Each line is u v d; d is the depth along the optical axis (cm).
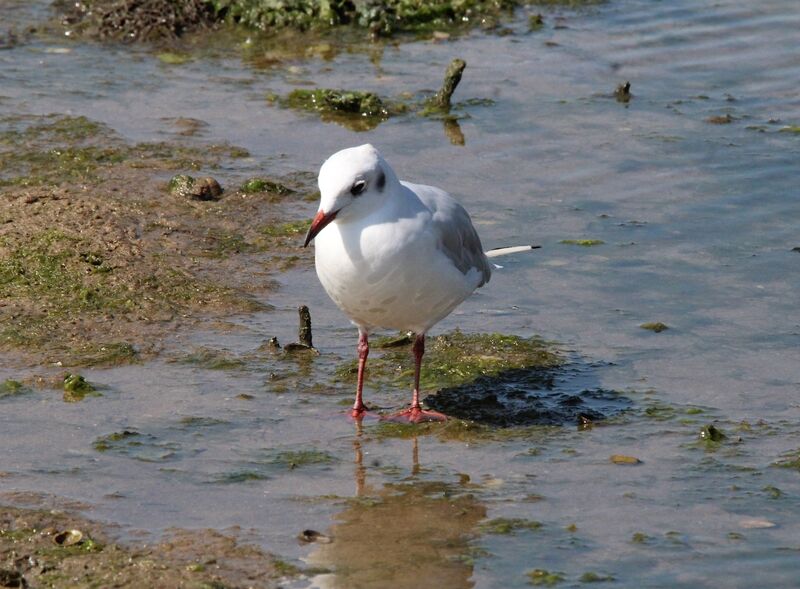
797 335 1338
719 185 1734
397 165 1797
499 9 2467
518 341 1327
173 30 2303
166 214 1605
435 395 1216
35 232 1485
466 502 1009
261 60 2206
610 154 1839
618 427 1147
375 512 989
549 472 1062
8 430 1109
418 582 887
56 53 2203
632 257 1533
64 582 874
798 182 1738
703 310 1398
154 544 929
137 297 1378
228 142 1867
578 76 2148
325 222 1057
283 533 954
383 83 2108
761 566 913
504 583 887
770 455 1090
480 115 1984
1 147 1806
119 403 1169
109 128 1895
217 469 1056
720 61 2202
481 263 1200
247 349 1294
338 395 1212
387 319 1136
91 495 1004
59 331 1299
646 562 918
